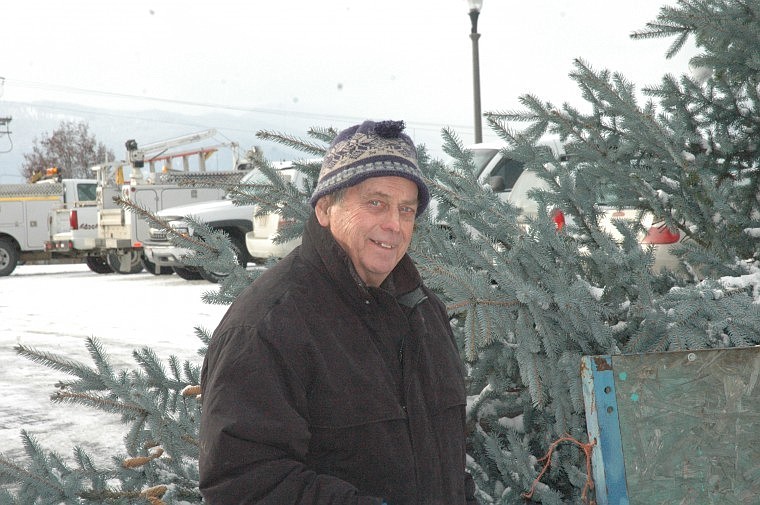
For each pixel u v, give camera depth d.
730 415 2.05
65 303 12.36
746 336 2.54
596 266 2.91
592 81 3.16
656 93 3.54
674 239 3.47
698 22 3.18
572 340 2.65
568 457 2.70
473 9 14.28
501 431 2.85
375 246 1.58
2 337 8.85
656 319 2.61
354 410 1.49
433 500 1.59
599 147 3.26
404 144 1.58
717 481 2.04
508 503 2.60
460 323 2.89
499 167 8.39
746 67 3.33
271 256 3.09
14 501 2.55
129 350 7.77
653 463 2.01
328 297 1.53
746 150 3.48
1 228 20.12
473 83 14.59
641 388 2.02
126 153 18.75
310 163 3.15
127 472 2.85
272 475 1.38
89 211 19.19
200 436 1.46
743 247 3.27
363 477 1.50
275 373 1.43
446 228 3.00
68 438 4.86
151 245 14.98
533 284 2.75
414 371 1.60
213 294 3.00
